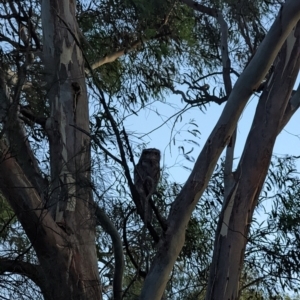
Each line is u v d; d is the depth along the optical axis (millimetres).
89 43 7355
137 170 5215
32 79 5301
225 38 6898
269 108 5910
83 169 4922
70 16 5758
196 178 5195
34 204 4512
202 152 5289
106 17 7703
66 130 5273
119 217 4988
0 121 5043
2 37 5832
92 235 4965
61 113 5340
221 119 5332
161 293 4883
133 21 7824
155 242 5078
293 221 7090
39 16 6078
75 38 5336
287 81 5961
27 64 5113
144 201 5160
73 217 4859
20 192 4484
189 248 7387
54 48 5574
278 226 7137
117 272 4957
